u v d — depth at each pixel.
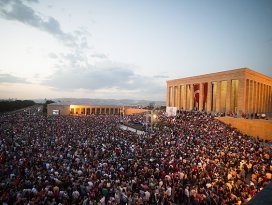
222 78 61.91
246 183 17.70
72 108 105.88
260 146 29.31
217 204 14.06
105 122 58.41
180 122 46.44
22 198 12.72
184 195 15.98
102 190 14.80
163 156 23.16
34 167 18.45
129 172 18.08
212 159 22.38
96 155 23.22
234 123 44.66
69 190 14.52
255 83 62.97
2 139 28.77
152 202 14.94
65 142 29.31
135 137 34.19
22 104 150.12
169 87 88.44
